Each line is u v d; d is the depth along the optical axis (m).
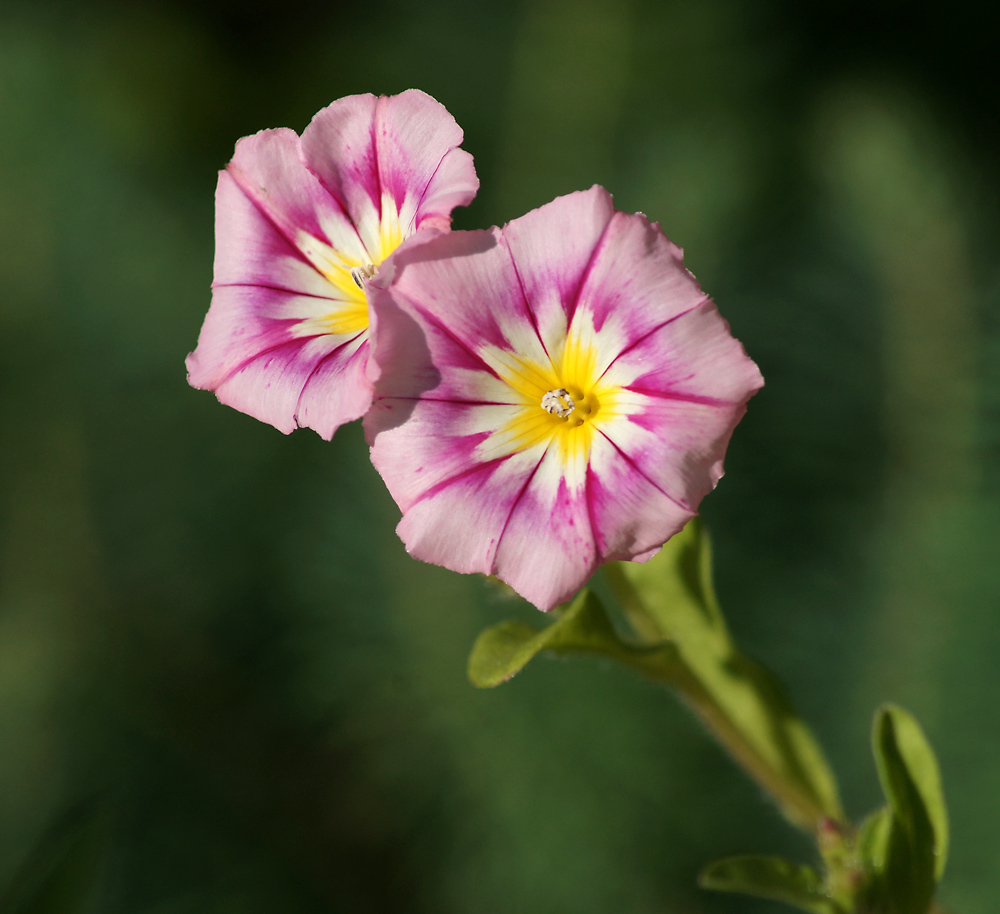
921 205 0.69
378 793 0.69
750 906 0.62
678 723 0.64
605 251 0.42
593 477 0.42
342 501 0.71
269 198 0.44
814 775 0.45
